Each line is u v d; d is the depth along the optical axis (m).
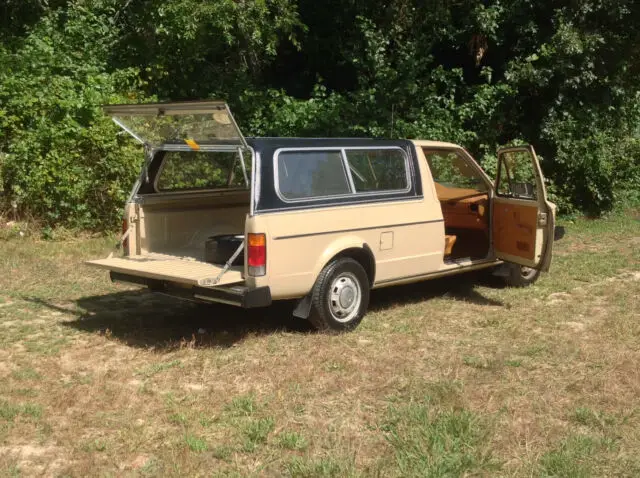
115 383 5.80
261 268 6.46
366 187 7.43
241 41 15.70
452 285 9.35
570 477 4.33
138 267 6.92
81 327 7.36
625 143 16.98
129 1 14.42
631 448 4.76
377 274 7.51
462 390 5.64
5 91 11.84
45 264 10.02
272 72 18.25
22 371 6.01
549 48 15.23
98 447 4.67
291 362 6.24
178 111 6.66
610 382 5.85
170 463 4.45
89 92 12.16
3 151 11.88
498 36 16.42
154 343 6.86
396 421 5.06
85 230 12.00
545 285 9.38
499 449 4.71
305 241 6.77
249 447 4.67
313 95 17.22
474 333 7.29
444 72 15.64
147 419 5.13
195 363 6.26
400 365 6.21
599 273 10.13
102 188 12.00
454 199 9.01
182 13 13.91
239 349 6.66
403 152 7.88
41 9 15.02
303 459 4.50
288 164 6.76
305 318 6.98
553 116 15.76
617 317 7.81
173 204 7.73
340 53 17.11
